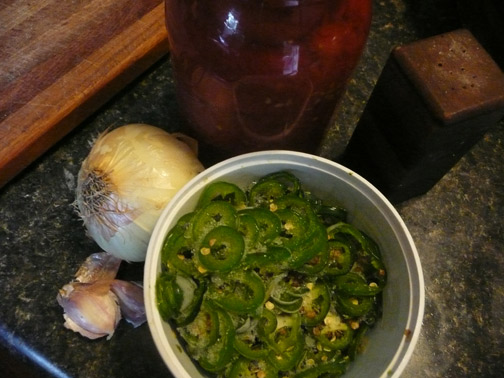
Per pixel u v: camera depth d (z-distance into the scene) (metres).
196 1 0.21
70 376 0.26
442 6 0.37
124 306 0.27
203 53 0.22
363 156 0.30
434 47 0.24
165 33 0.31
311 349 0.23
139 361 0.26
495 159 0.33
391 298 0.23
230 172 0.24
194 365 0.22
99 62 0.30
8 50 0.30
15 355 0.27
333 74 0.23
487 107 0.23
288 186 0.25
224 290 0.22
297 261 0.23
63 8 0.31
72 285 0.27
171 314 0.21
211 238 0.22
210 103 0.25
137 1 0.32
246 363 0.22
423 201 0.31
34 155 0.29
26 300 0.27
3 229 0.29
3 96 0.29
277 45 0.21
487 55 0.24
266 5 0.19
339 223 0.25
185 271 0.22
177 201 0.23
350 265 0.24
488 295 0.29
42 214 0.29
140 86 0.33
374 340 0.23
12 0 0.31
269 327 0.22
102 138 0.27
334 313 0.24
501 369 0.28
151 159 0.26
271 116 0.25
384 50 0.36
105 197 0.25
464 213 0.31
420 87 0.23
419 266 0.21
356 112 0.34
